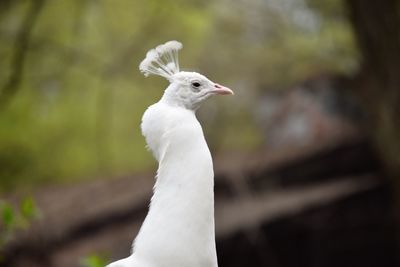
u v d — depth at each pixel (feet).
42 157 68.13
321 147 57.26
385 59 47.09
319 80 56.29
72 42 61.36
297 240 61.67
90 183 62.80
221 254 60.03
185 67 58.44
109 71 61.67
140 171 65.36
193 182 16.96
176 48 18.90
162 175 17.38
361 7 46.37
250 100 58.03
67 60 59.93
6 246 47.32
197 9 59.11
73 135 69.51
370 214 61.52
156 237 16.74
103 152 69.00
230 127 59.93
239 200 55.88
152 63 19.56
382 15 46.29
